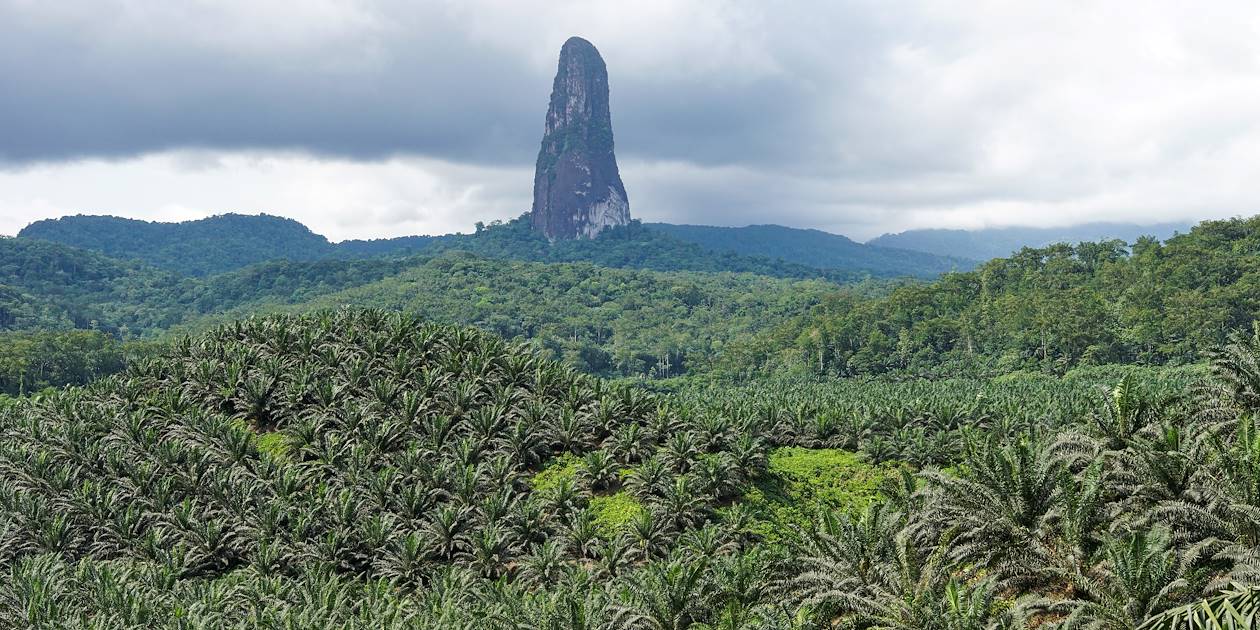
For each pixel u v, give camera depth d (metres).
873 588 24.36
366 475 52.66
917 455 56.38
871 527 28.33
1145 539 20.98
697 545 44.00
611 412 60.25
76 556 49.28
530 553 46.38
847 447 62.94
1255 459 23.14
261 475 54.47
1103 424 32.69
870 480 55.66
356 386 65.75
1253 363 33.72
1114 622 20.34
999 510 25.23
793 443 65.38
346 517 48.12
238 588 40.59
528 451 56.97
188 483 53.44
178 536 48.56
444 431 58.94
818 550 29.36
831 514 31.38
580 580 40.16
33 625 35.84
